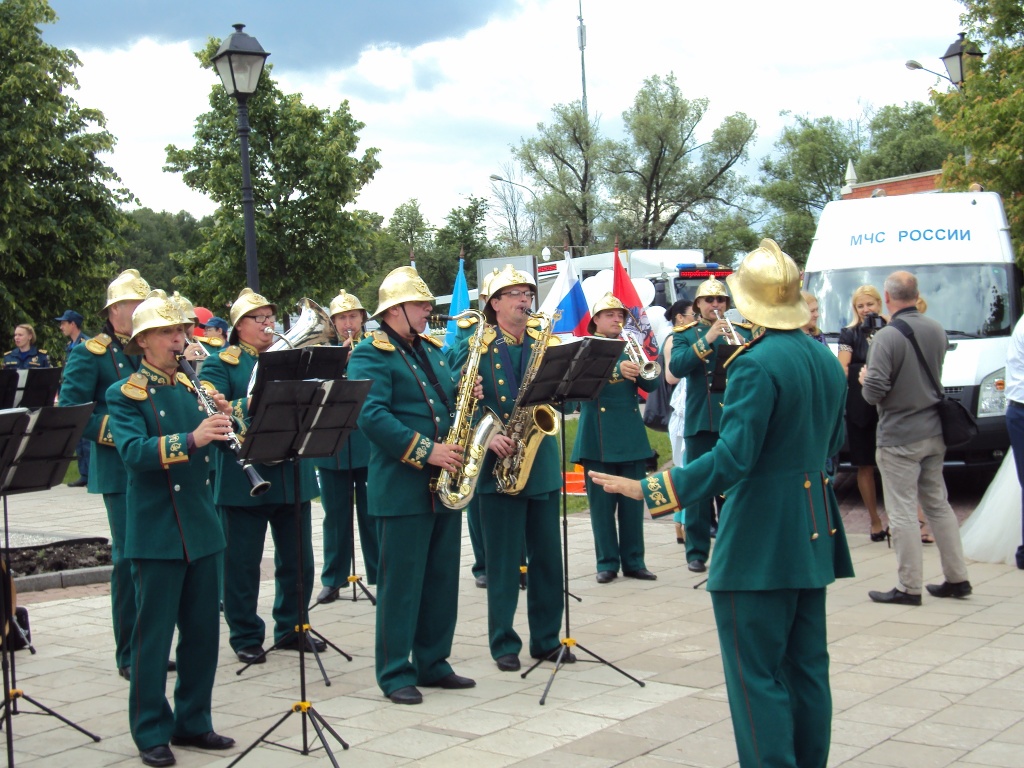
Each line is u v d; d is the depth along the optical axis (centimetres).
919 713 532
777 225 5641
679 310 1011
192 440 492
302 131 2277
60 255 2430
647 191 4900
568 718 545
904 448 736
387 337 603
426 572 606
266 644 734
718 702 562
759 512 402
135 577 516
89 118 2492
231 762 499
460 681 607
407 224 5684
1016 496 852
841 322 1225
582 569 920
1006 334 1154
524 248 5366
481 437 614
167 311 519
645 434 868
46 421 512
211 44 2272
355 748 512
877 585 802
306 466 705
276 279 2314
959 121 1852
